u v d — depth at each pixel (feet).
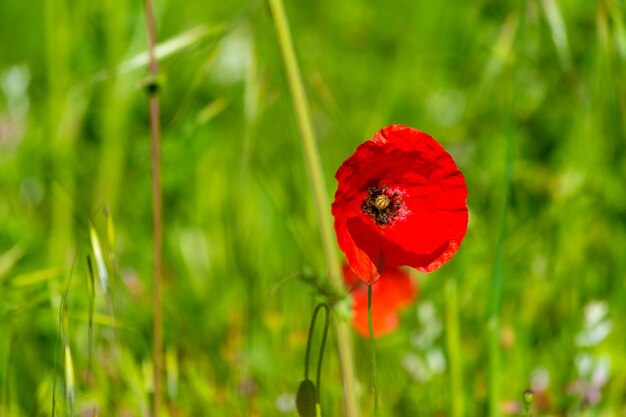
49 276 3.94
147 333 4.29
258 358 4.33
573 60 5.10
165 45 3.65
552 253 4.61
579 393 4.07
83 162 5.57
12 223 4.75
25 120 5.51
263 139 5.31
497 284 3.78
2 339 4.17
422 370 4.17
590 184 4.72
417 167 3.18
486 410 3.94
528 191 5.28
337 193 3.11
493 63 4.22
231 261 4.66
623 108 4.20
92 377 4.00
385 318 4.15
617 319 4.34
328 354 4.12
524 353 4.31
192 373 4.07
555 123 5.53
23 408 4.09
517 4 4.13
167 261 4.86
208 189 5.11
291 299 4.42
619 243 4.61
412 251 3.19
